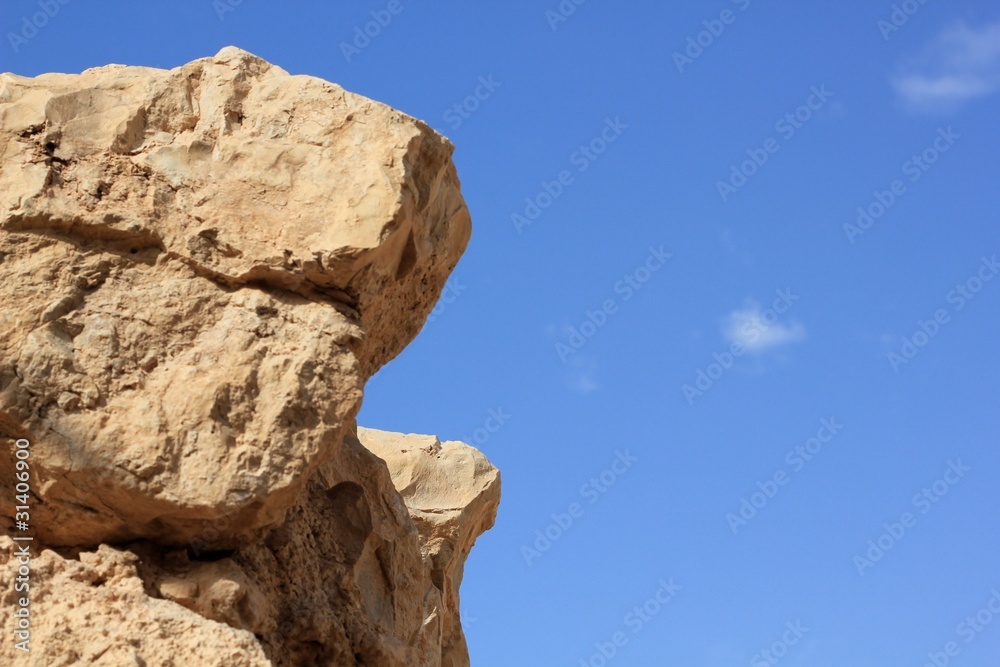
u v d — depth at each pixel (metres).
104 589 9.19
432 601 13.89
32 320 9.55
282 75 10.98
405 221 10.35
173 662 8.70
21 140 10.22
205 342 9.84
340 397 9.86
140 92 10.66
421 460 17.42
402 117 10.66
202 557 10.05
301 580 10.63
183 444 9.41
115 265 9.98
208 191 10.27
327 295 10.36
